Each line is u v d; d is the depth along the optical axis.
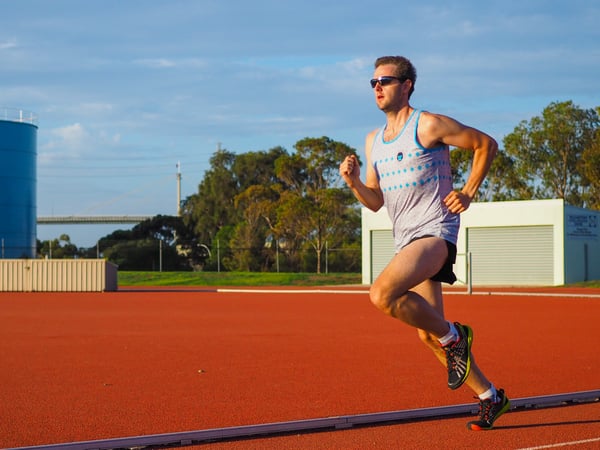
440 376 8.37
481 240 41.78
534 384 7.74
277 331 14.16
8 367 9.36
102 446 5.05
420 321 5.18
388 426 5.79
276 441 5.34
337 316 18.31
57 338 13.15
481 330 14.09
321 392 7.38
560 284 39.34
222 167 81.44
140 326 15.68
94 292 36.81
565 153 64.06
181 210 82.88
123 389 7.65
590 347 11.13
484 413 5.59
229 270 65.06
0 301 27.72
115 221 114.25
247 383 7.96
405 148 5.32
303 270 62.50
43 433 5.72
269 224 68.88
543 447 5.05
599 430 5.56
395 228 5.55
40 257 74.38
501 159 64.38
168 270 66.50
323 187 70.25
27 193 59.81
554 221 39.59
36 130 61.28
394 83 5.40
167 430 5.79
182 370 8.99
